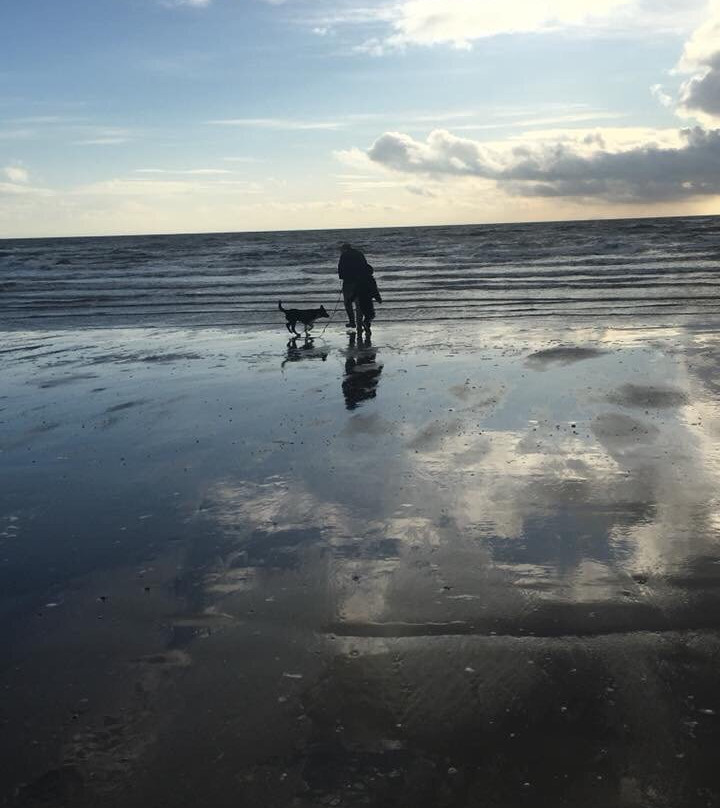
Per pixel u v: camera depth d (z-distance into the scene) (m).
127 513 5.53
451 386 9.23
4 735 3.05
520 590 3.99
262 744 2.91
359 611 3.88
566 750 2.78
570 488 5.48
